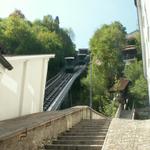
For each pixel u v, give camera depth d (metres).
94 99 44.78
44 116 12.97
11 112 14.41
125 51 67.56
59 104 34.66
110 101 41.81
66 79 54.69
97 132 11.18
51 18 93.56
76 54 87.56
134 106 42.50
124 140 9.16
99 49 57.97
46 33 73.81
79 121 15.88
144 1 20.16
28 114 15.88
